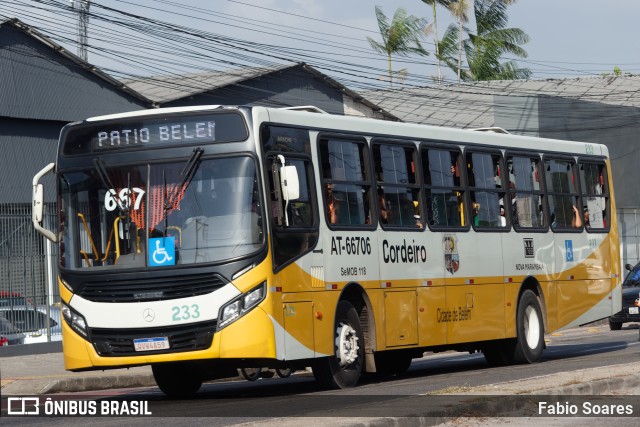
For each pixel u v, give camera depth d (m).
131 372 23.69
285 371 21.62
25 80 39.97
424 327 20.23
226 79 47.03
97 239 16.81
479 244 22.16
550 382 16.27
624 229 60.69
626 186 60.81
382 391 17.28
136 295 16.34
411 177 20.50
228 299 16.06
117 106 42.41
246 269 16.14
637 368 18.56
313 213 17.64
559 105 58.81
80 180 17.09
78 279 16.77
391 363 23.39
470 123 62.47
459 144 22.06
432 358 30.77
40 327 30.48
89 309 16.64
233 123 16.69
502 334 22.73
